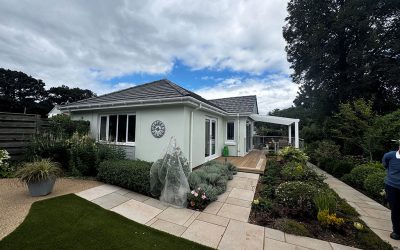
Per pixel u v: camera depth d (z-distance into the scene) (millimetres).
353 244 3271
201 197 4586
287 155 10367
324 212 3787
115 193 5129
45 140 7207
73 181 6020
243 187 6195
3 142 6902
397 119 8164
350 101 13555
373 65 13016
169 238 3238
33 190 4574
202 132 9000
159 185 4996
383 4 12719
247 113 12031
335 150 10984
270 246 3139
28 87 38250
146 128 7957
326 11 15281
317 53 14414
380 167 6863
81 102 9859
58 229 3270
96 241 3018
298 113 31672
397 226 3496
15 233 3068
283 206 4547
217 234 3438
